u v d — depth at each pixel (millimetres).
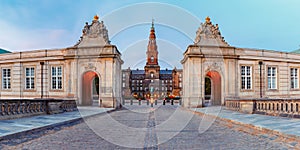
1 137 7832
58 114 16078
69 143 7676
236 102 18703
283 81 30250
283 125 10352
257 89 28391
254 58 28078
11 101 12992
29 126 10133
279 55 29969
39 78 28141
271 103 15156
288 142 7773
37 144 7508
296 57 31203
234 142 7906
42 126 10133
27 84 28969
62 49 27281
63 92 26859
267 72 29219
